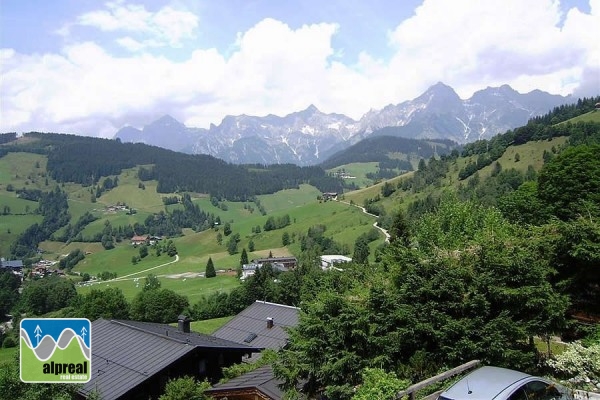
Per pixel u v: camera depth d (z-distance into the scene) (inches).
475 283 694.5
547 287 696.4
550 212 1911.9
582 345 757.9
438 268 716.7
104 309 3774.6
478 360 585.0
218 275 6786.4
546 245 868.6
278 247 7819.9
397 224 2114.9
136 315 3949.3
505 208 2405.3
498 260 708.0
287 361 762.2
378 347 693.9
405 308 694.5
